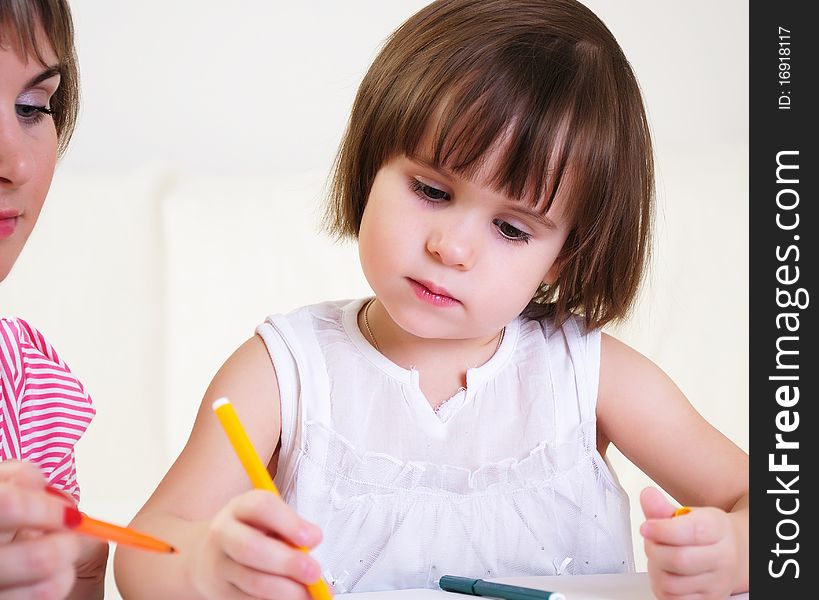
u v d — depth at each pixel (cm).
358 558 107
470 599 86
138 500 175
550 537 111
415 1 200
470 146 94
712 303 174
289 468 108
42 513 62
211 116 199
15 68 77
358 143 106
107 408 178
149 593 82
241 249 174
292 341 110
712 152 184
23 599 63
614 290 113
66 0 84
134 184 184
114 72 195
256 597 72
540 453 111
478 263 97
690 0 203
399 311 99
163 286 179
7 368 101
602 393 116
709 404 171
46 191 84
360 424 108
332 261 173
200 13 196
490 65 97
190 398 169
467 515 108
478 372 112
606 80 103
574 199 101
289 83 199
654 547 86
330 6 199
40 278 178
